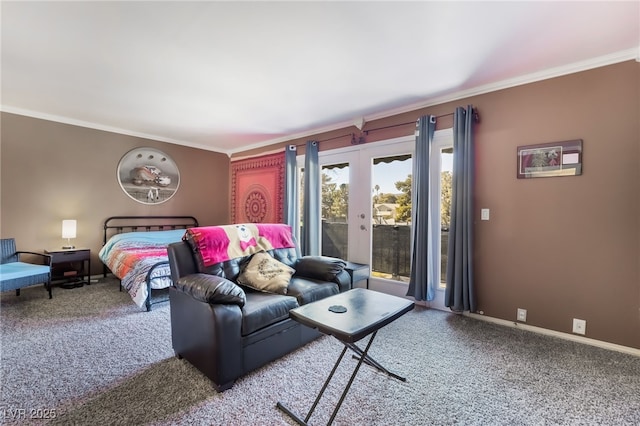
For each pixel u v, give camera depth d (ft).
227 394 5.67
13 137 12.21
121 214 15.25
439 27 6.40
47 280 10.98
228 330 5.83
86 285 13.08
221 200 19.63
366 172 12.60
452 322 9.29
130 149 15.49
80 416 5.01
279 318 6.90
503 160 9.11
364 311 5.37
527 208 8.70
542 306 8.48
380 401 5.49
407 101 10.84
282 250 9.93
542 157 8.44
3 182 12.07
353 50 7.37
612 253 7.52
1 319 9.21
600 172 7.65
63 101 11.12
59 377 6.14
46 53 7.59
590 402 5.48
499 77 8.85
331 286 8.59
